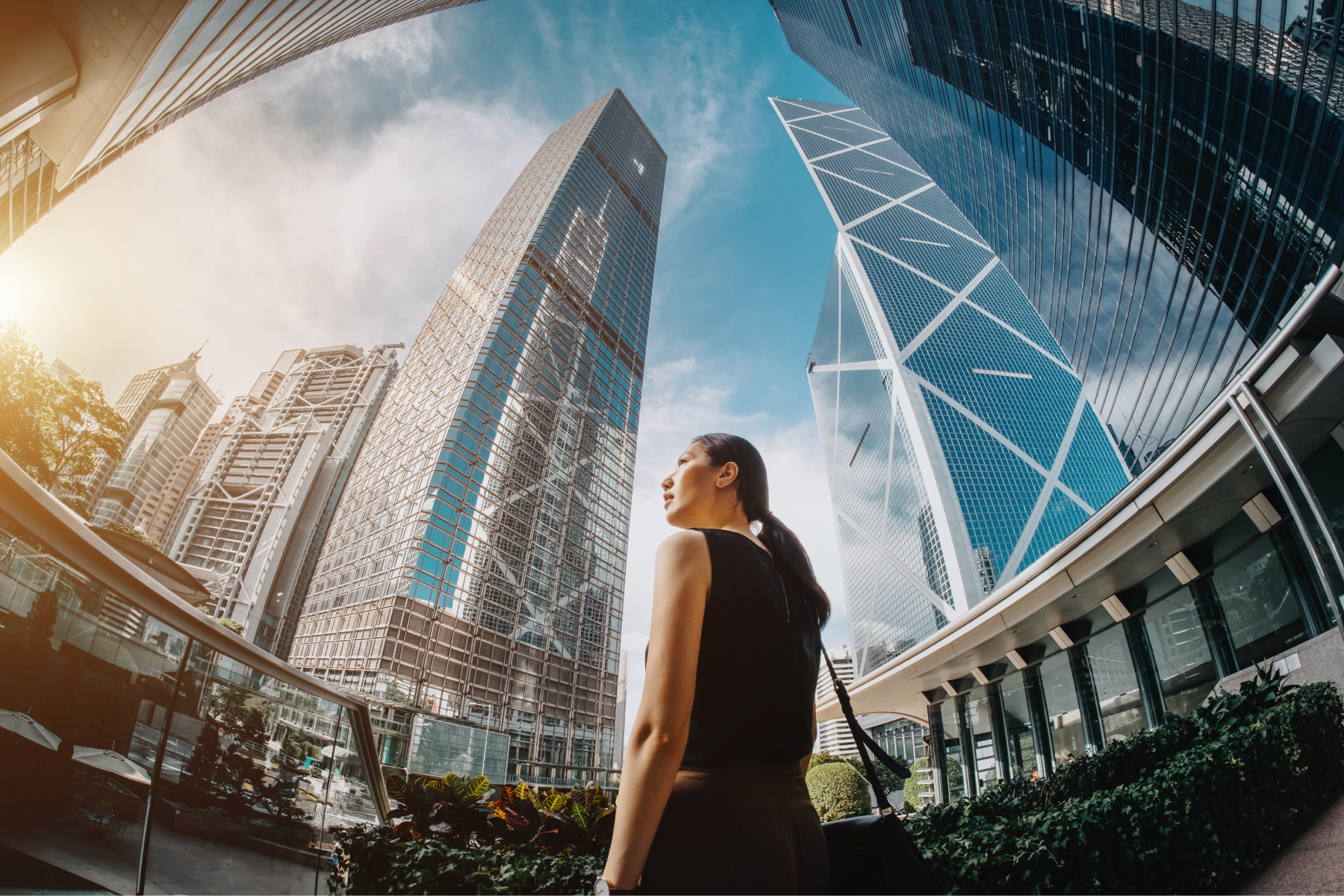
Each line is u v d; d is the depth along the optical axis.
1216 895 4.85
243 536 132.00
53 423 33.34
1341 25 17.31
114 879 4.49
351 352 167.12
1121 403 38.03
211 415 162.00
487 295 81.81
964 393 107.19
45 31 14.50
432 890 4.38
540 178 107.00
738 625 1.04
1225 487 14.98
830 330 151.75
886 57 59.84
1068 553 19.92
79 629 4.31
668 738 0.87
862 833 1.18
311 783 7.75
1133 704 20.06
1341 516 12.87
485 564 61.56
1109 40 28.94
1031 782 8.76
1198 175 25.73
